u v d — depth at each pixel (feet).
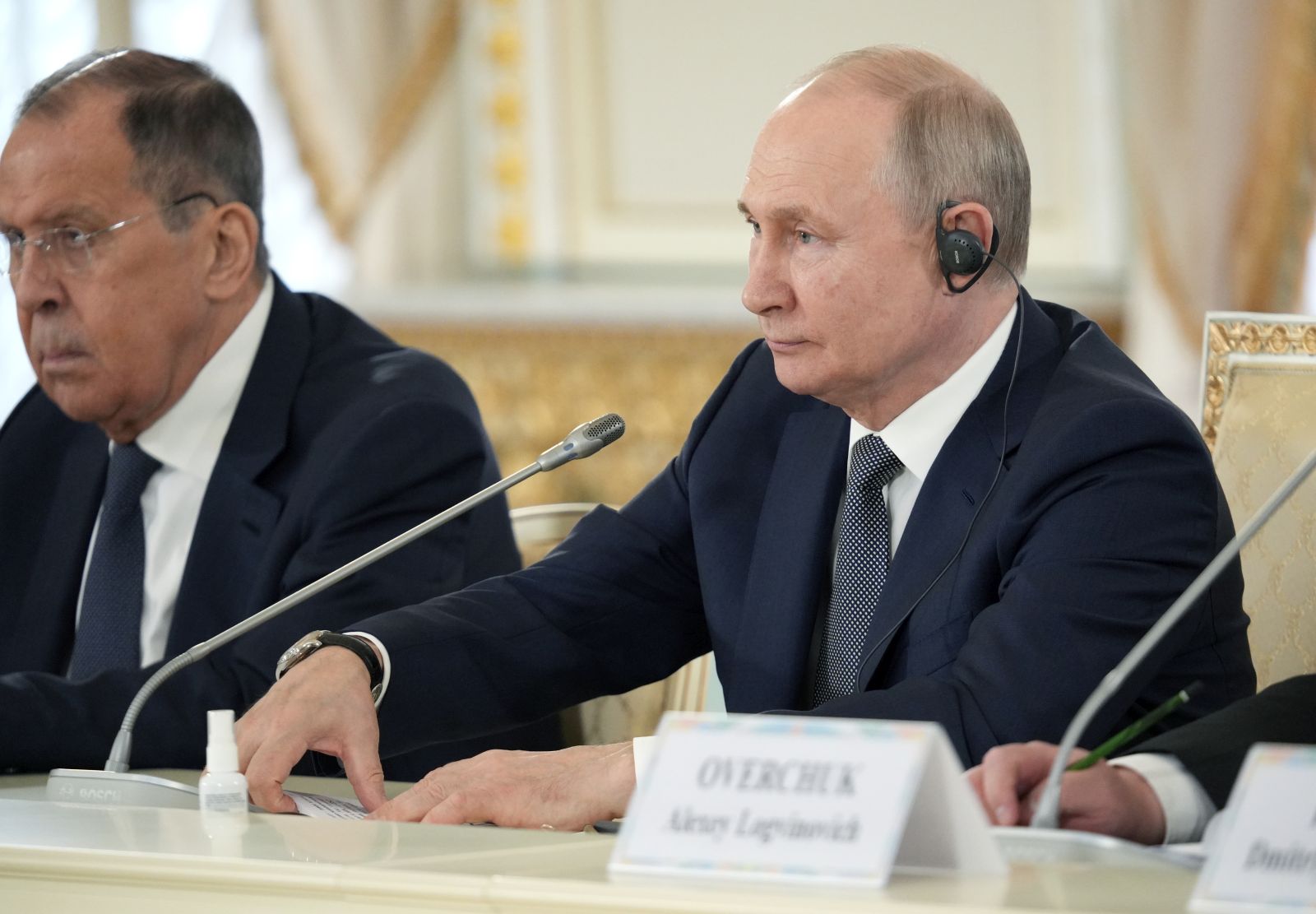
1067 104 70.03
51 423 27.20
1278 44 66.90
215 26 68.44
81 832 13.55
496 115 69.62
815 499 20.43
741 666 20.26
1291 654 21.85
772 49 70.59
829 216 18.88
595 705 26.32
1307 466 13.12
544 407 68.64
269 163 68.95
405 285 69.10
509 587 21.85
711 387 68.74
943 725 16.49
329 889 11.02
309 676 18.65
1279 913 9.61
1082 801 12.94
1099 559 17.46
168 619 25.16
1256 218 67.41
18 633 26.08
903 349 19.21
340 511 24.08
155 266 24.71
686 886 10.23
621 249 70.28
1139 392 18.62
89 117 24.43
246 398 25.46
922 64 19.48
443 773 16.67
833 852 10.35
